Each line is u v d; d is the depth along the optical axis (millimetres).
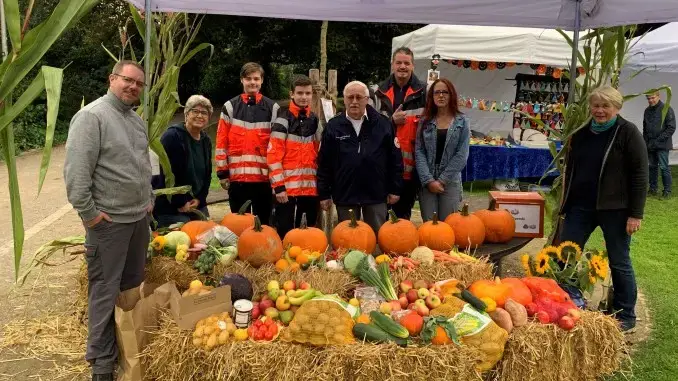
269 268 3533
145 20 3498
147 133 3545
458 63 9398
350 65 20094
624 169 3754
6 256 5426
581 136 3973
